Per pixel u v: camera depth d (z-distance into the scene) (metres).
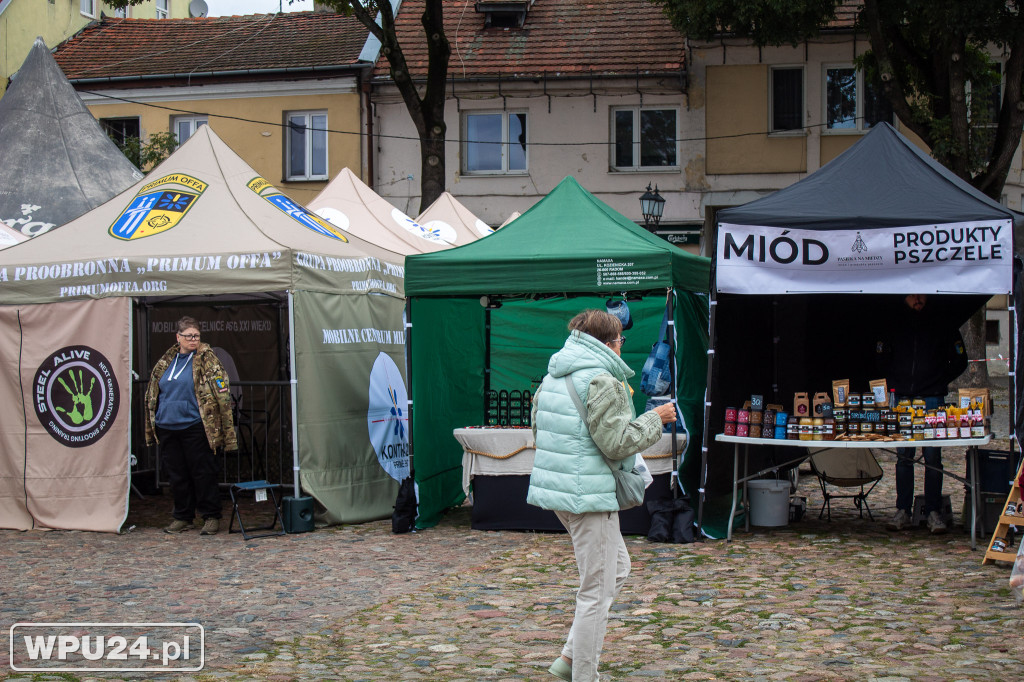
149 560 7.89
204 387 8.98
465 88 22.45
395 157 22.77
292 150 23.11
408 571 7.39
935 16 15.30
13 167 12.72
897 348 8.46
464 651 5.31
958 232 7.76
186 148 10.48
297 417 9.21
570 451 4.54
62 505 9.38
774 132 21.97
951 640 5.33
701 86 22.08
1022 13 15.41
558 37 23.22
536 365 11.18
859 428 8.04
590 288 8.48
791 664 4.96
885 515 9.61
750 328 9.66
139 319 11.44
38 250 9.70
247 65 23.09
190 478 9.18
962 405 7.96
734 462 8.62
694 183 22.20
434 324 9.77
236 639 5.60
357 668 5.02
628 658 5.12
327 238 10.30
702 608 6.13
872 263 7.92
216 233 9.53
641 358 11.02
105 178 13.07
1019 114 16.03
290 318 9.19
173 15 33.78
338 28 24.42
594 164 22.39
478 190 22.73
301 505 9.12
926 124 16.47
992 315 23.36
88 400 9.38
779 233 8.06
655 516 8.41
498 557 7.86
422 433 9.41
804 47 21.70
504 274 8.70
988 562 7.20
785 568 7.23
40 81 13.42
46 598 6.61
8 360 9.55
